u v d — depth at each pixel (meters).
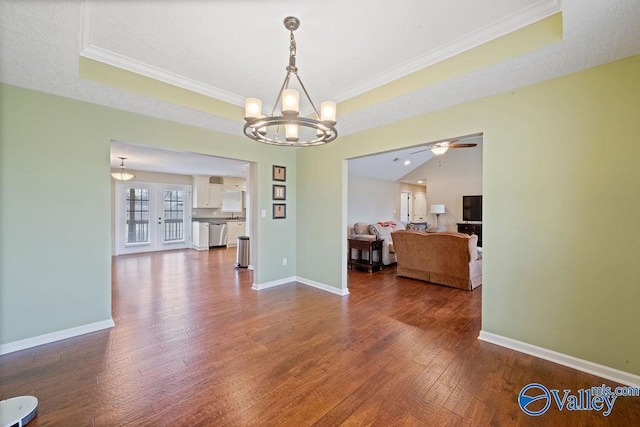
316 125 1.99
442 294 3.99
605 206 2.02
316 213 4.34
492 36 2.01
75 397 1.79
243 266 5.74
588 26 1.60
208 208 9.08
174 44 2.14
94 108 2.72
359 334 2.72
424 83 2.38
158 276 5.01
